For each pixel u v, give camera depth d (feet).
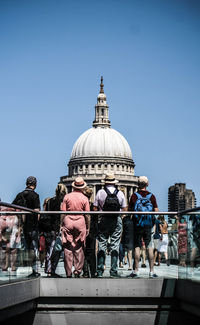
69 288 71.00
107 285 70.90
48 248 71.87
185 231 67.67
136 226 71.72
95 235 71.92
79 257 71.61
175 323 71.36
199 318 70.90
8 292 59.31
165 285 71.10
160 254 71.51
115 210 72.02
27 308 68.03
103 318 71.15
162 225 71.72
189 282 65.36
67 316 71.36
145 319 71.31
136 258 71.67
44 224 72.02
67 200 72.69
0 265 56.70
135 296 70.79
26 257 66.74
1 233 56.70
